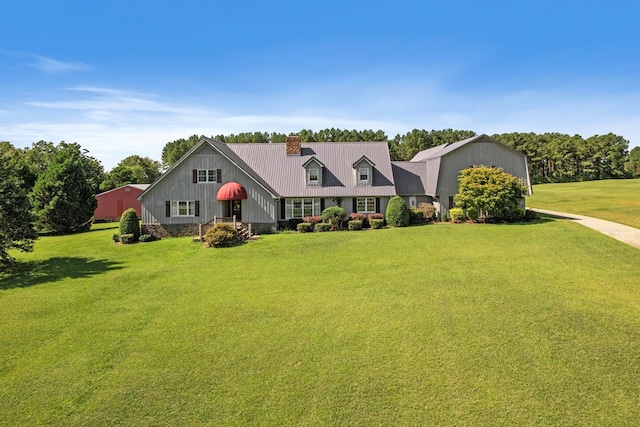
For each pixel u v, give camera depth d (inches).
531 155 5093.5
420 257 1034.7
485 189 1524.4
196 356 523.8
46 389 457.7
